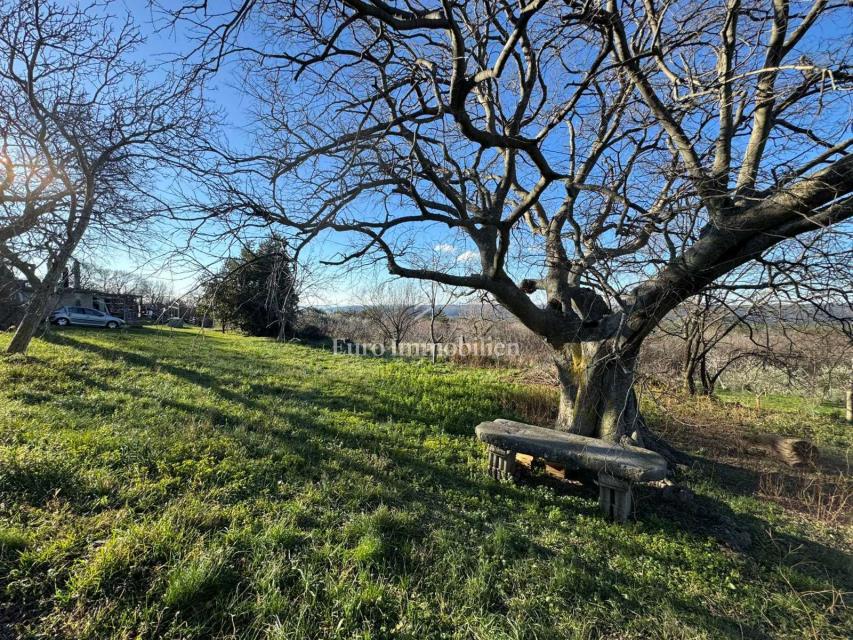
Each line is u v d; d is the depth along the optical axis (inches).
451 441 233.1
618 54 195.9
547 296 248.8
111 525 113.0
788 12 163.5
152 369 357.1
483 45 200.4
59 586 91.9
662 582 118.0
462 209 196.1
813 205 140.7
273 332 883.4
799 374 250.2
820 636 101.8
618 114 215.5
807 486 196.5
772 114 174.7
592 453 161.8
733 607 110.4
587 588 111.0
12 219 277.4
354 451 196.5
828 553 143.4
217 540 111.0
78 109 286.0
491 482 178.7
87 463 145.6
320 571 105.3
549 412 306.8
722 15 170.1
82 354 392.2
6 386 243.0
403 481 170.6
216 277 142.7
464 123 133.1
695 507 168.9
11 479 127.2
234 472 155.8
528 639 91.0
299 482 155.9
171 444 174.1
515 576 111.8
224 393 292.8
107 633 81.2
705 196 147.6
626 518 153.5
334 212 148.1
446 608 98.1
